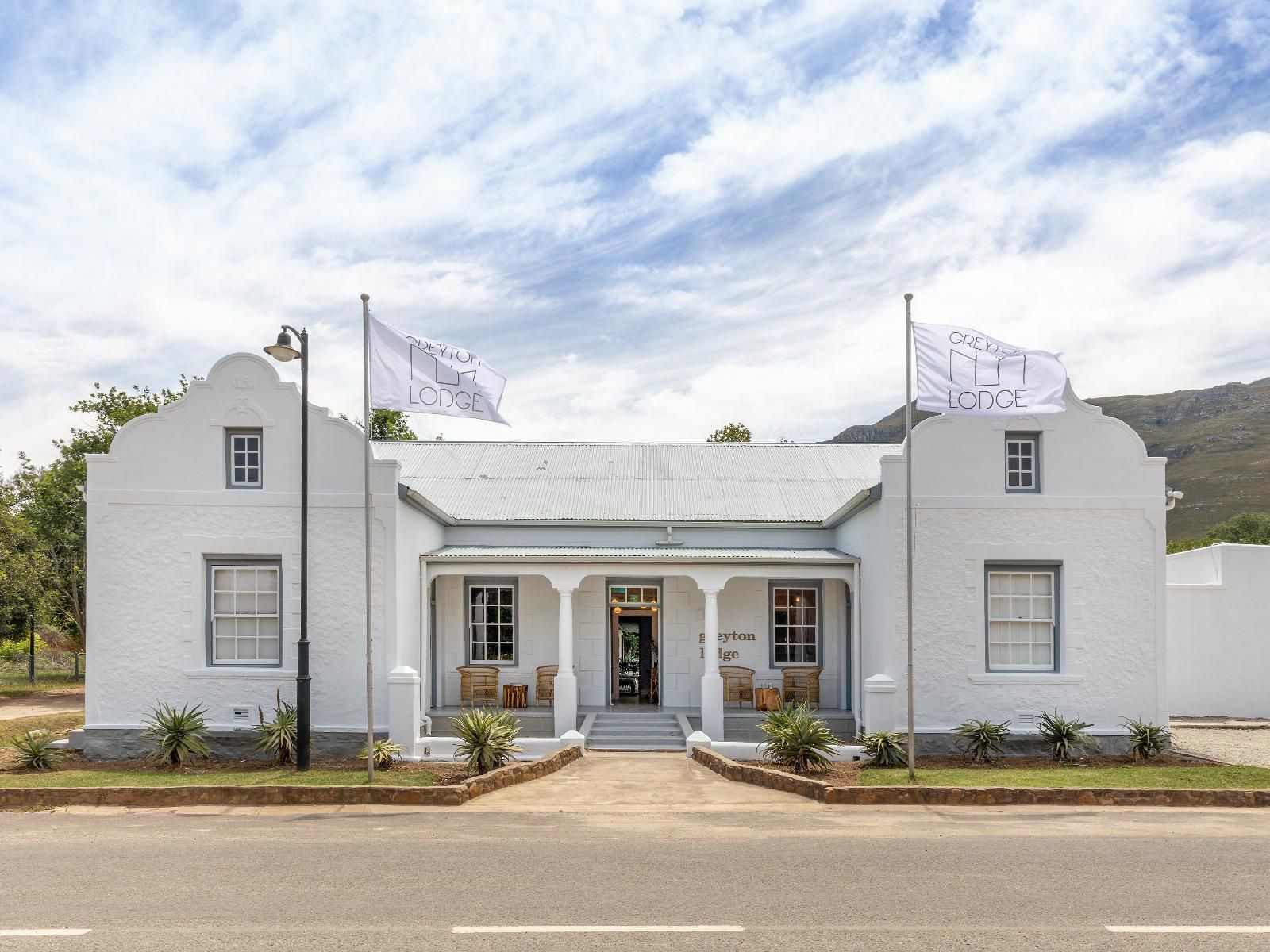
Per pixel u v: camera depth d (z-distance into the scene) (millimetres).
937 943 6859
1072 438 17000
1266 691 22000
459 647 20547
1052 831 10516
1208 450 149750
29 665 35812
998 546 16859
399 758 15211
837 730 18844
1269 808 11883
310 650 16109
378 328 14305
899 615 16844
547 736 19109
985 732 15922
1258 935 7078
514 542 20922
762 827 10664
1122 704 16734
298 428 16547
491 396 14633
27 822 10969
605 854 9391
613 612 21062
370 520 13883
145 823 10914
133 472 16469
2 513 30500
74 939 6871
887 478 16969
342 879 8422
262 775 13703
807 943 6840
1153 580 16859
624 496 22281
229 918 7348
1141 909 7676
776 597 20828
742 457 24609
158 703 16281
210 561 16531
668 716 19484
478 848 9617
